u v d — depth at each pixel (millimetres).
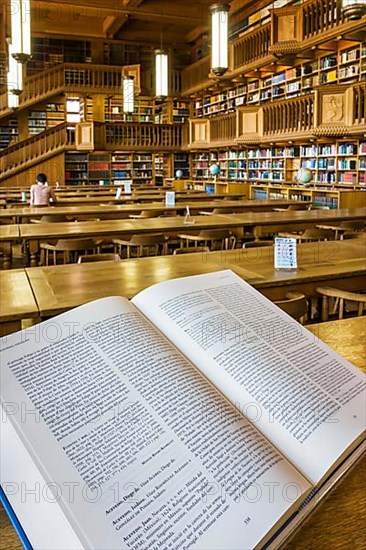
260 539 650
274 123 11656
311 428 837
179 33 17906
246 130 12438
